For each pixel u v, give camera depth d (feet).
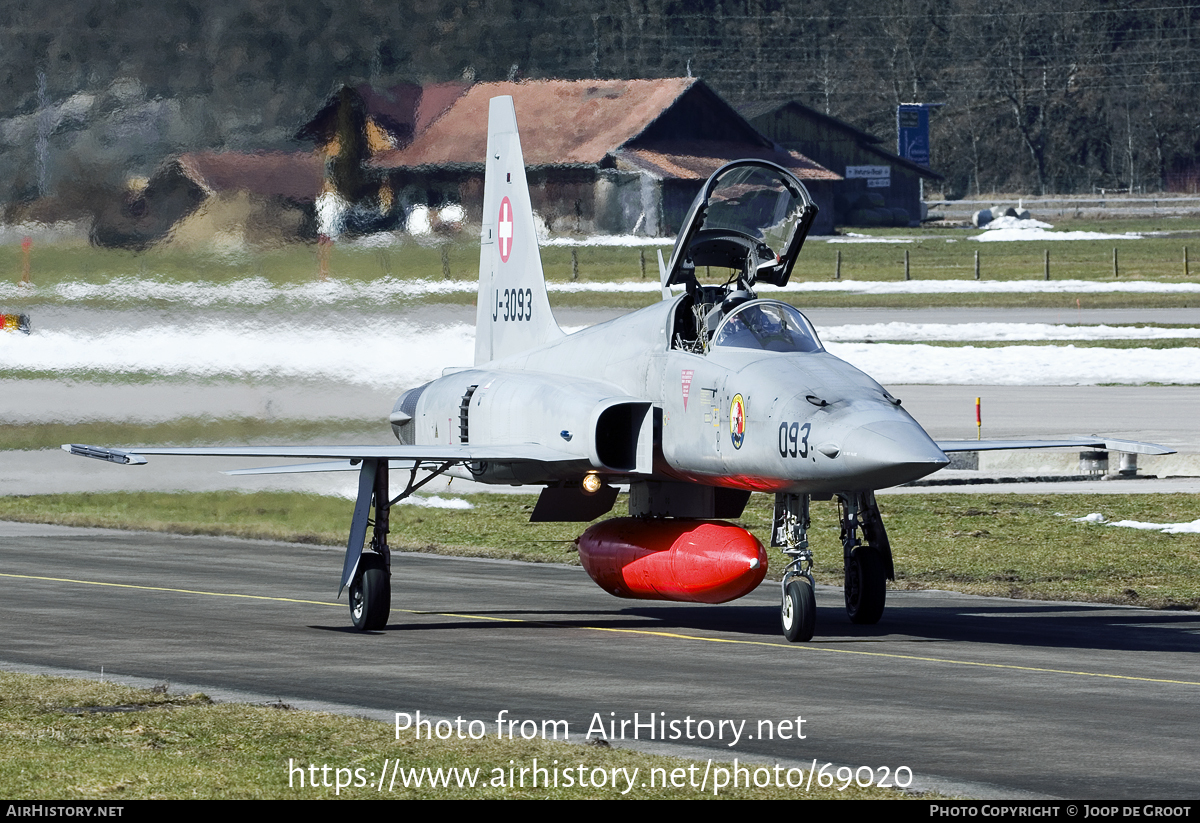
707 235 169.17
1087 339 522.06
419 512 270.46
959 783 99.66
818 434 141.38
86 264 404.98
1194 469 303.89
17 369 359.25
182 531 249.55
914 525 246.47
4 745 106.63
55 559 217.36
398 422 206.90
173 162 418.92
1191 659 147.13
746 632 163.12
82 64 426.10
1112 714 120.78
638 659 145.59
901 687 131.54
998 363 466.70
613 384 173.06
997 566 211.61
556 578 205.87
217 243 410.52
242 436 310.65
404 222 447.83
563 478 174.70
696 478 163.53
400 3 534.37
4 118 422.82
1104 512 257.14
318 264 416.87
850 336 533.55
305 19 445.37
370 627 161.99
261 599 184.55
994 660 145.48
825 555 223.71
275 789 96.48
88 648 149.79
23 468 305.32
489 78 580.71
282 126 434.71
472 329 395.14
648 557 164.66
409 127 471.21
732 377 154.51
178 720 115.34
